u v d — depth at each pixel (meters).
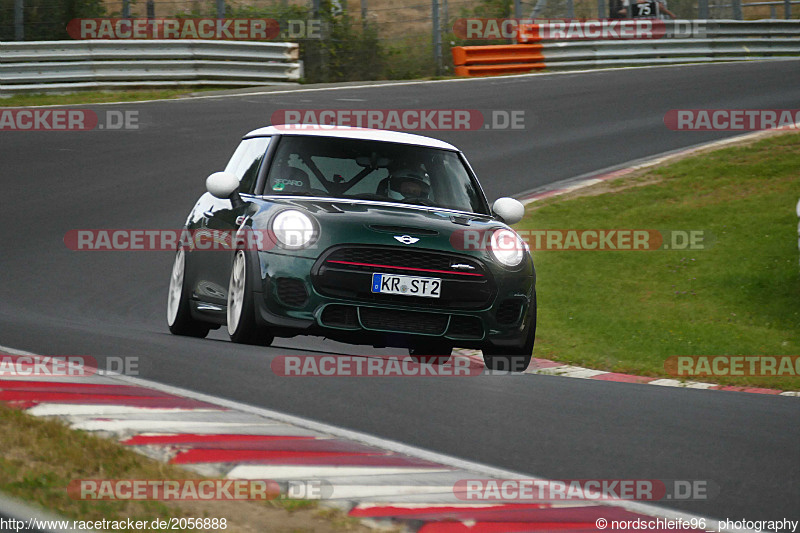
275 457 13.28
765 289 37.12
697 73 86.62
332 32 90.56
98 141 60.06
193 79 77.00
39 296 35.06
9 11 81.88
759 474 14.38
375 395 18.48
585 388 21.75
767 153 56.97
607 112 72.12
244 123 64.88
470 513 11.41
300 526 10.29
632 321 34.88
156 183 52.16
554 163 59.19
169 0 89.50
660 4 99.25
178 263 27.28
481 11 100.50
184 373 19.11
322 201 23.28
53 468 11.56
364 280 21.45
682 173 54.66
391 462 13.54
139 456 12.48
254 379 19.00
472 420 16.97
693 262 40.81
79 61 74.12
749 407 20.59
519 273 22.75
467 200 25.17
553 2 100.88
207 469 12.52
